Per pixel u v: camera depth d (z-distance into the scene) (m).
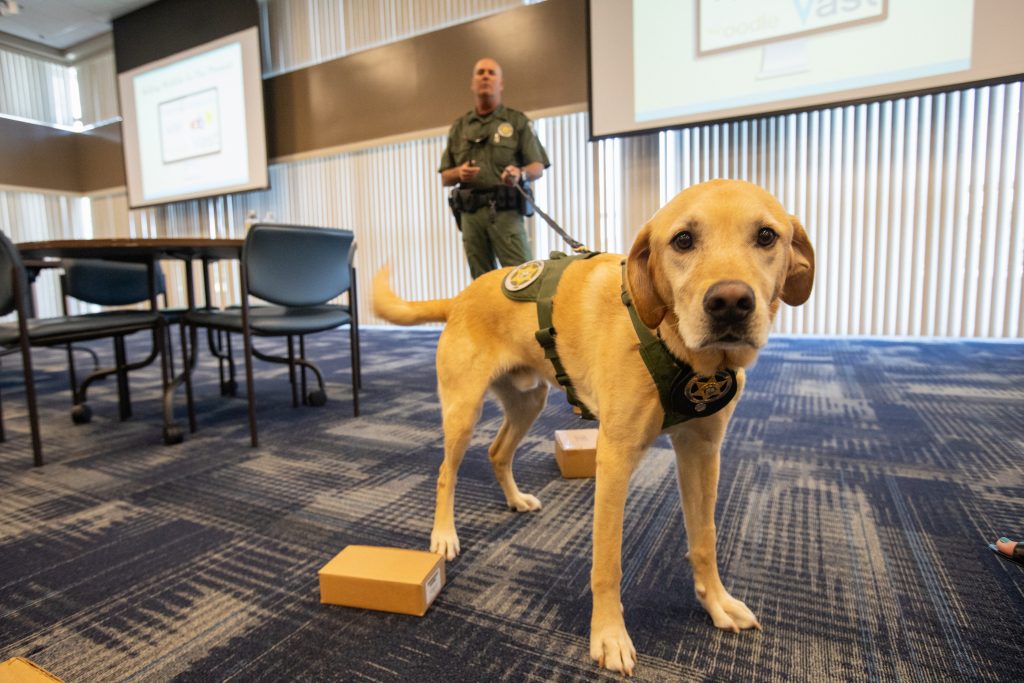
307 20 6.28
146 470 2.08
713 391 0.94
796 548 1.36
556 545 1.42
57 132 8.14
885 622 1.08
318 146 6.39
